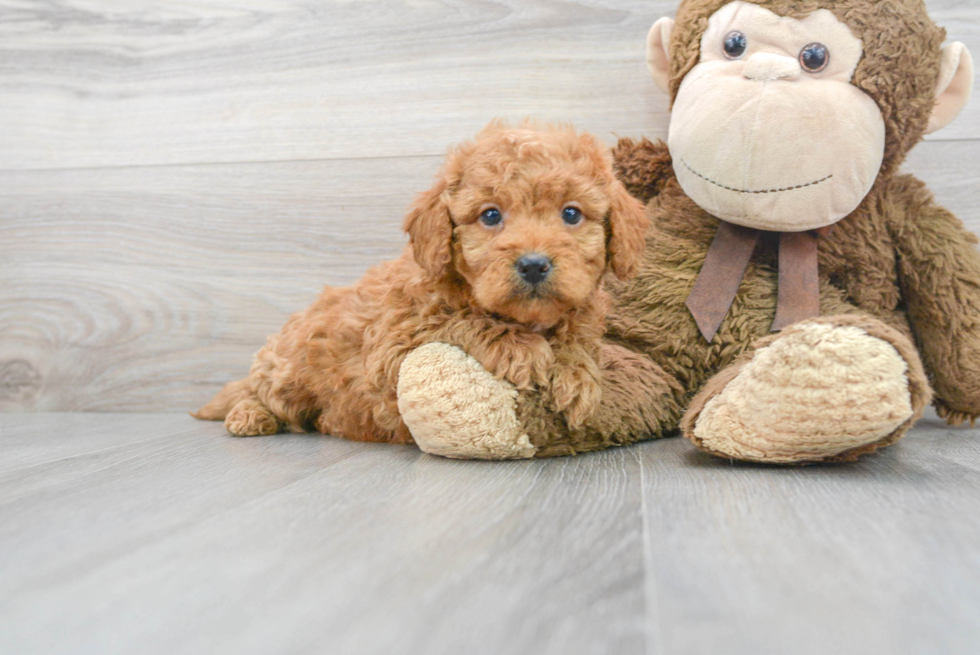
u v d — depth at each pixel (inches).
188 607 26.8
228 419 70.0
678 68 65.9
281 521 37.7
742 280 65.7
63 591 28.5
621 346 66.2
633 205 56.6
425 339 55.0
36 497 43.8
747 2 61.6
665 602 26.6
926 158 76.7
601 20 81.3
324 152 86.7
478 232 51.8
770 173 59.4
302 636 24.3
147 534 35.8
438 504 40.7
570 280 49.0
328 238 86.7
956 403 67.7
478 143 54.6
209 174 88.8
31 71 92.1
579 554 31.9
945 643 23.5
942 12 75.8
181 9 89.3
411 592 27.9
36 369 91.7
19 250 91.6
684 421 53.4
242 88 88.3
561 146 53.1
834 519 36.4
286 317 87.6
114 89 90.8
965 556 31.0
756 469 49.3
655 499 40.9
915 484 44.0
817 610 25.9
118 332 90.7
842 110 58.4
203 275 89.1
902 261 66.8
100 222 90.9
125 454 59.0
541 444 53.9
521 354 52.0
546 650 23.1
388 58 85.4
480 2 83.4
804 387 45.4
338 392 62.7
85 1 91.0
